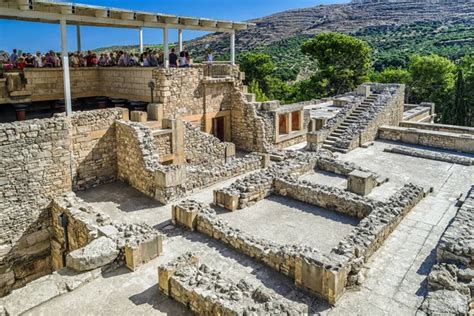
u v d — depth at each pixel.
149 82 19.27
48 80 20.05
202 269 9.34
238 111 23.17
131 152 16.38
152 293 9.23
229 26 23.70
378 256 10.69
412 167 19.36
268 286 9.55
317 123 26.73
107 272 10.13
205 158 19.91
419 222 12.73
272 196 15.48
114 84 22.00
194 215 12.52
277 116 23.31
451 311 7.86
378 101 26.53
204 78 21.19
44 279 9.49
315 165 18.78
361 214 13.27
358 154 21.83
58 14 16.17
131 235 10.95
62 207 13.66
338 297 8.90
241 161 18.89
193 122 21.05
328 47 54.91
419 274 9.86
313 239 11.94
